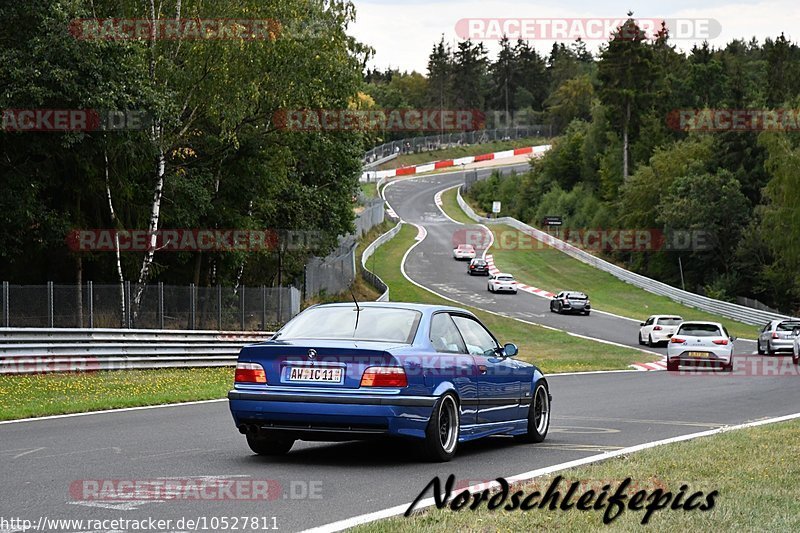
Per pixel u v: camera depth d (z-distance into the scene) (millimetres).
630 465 9555
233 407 10008
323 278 51781
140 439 11930
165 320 29609
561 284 77125
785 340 40531
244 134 35938
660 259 86562
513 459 10531
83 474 9109
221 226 39469
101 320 27516
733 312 63719
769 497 7859
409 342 10117
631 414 15984
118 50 28844
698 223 80250
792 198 68062
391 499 7949
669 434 12984
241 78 32531
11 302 25109
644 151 106688
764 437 11992
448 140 183375
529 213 126312
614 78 107750
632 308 66750
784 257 69125
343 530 6586
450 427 10352
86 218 34938
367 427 9680
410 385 9766
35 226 31875
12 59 27938
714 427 13945
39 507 7480
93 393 19234
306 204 49469
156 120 30297
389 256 87500
